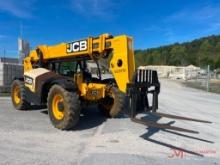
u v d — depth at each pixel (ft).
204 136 22.65
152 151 18.07
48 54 29.27
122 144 19.33
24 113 29.55
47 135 20.97
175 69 230.89
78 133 21.90
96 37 24.06
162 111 35.63
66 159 16.01
